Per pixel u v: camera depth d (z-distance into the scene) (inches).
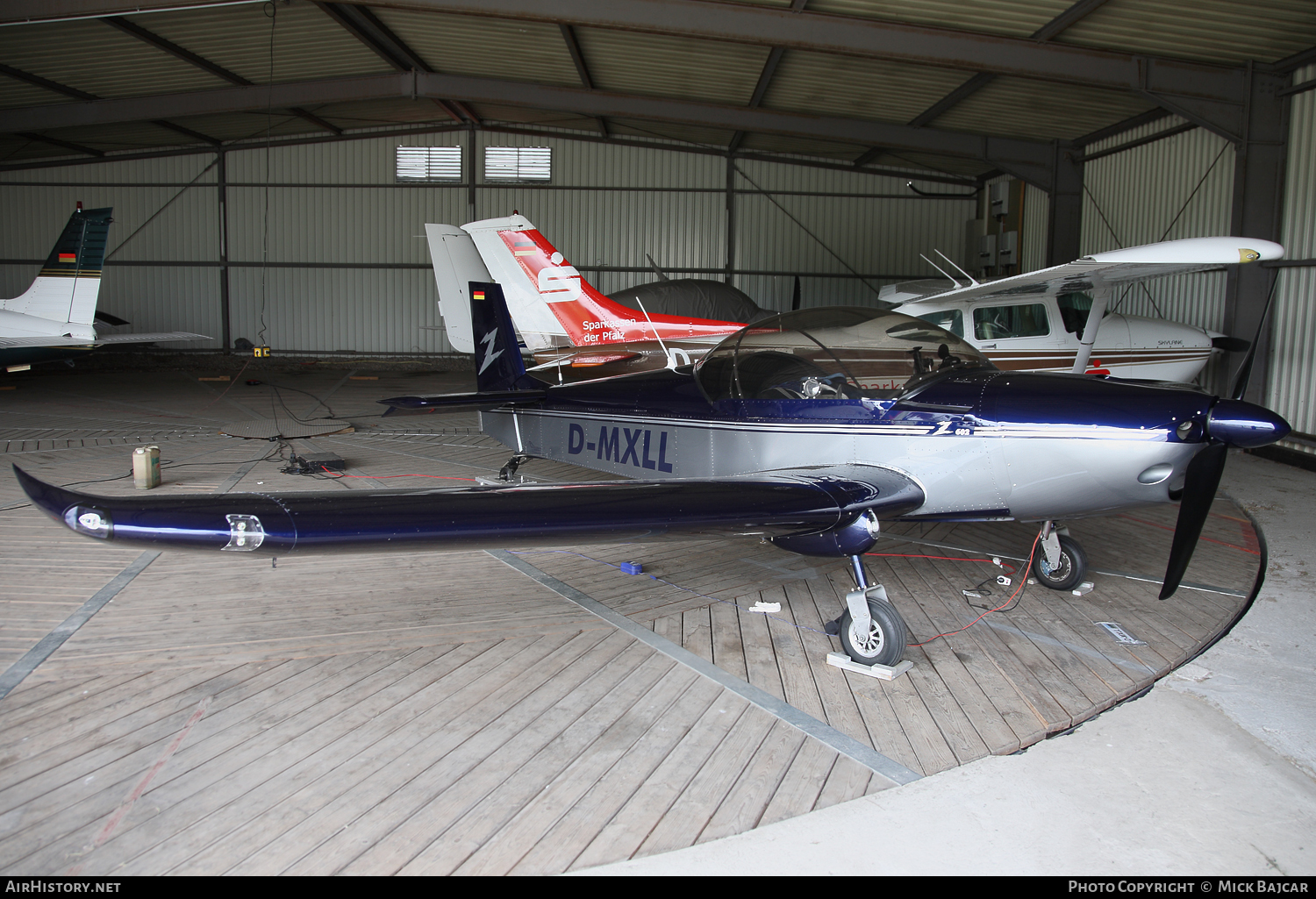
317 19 379.2
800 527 105.1
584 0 300.4
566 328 295.3
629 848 71.7
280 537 77.2
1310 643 121.6
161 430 306.2
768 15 295.7
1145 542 174.7
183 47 409.4
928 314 293.3
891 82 373.1
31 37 382.0
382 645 115.1
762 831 74.5
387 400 182.5
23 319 393.4
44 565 146.9
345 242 631.2
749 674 107.6
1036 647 117.6
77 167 621.6
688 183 618.2
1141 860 71.2
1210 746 91.4
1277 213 287.0
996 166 441.1
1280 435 104.0
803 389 137.6
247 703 97.2
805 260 620.4
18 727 90.2
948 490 123.8
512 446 206.7
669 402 161.3
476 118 598.2
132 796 77.9
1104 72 292.7
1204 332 287.1
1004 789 82.0
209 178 626.2
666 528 95.3
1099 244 408.2
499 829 74.1
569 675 106.3
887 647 106.5
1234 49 276.4
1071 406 114.8
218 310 639.1
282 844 71.3
